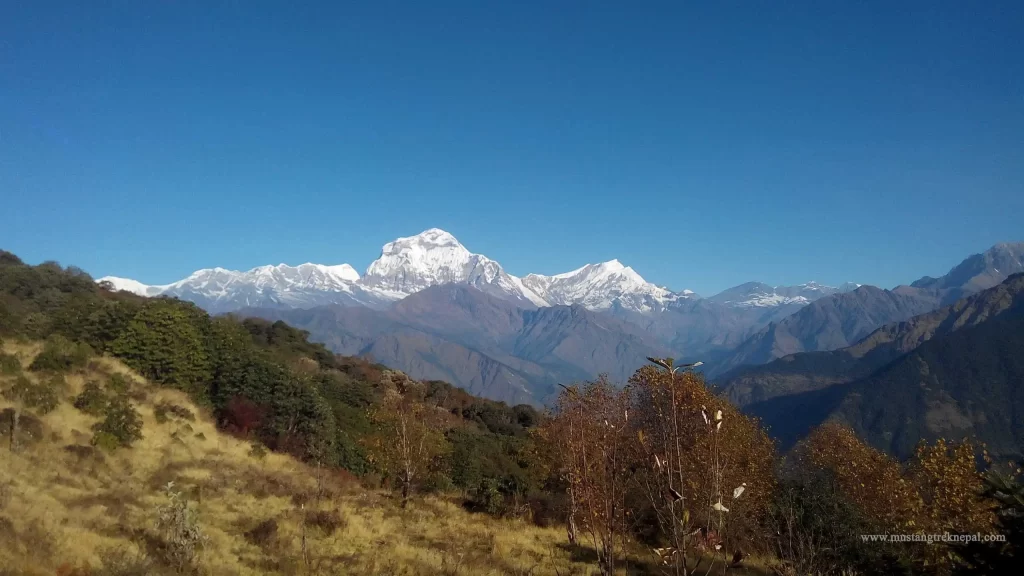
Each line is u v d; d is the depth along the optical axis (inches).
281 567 532.1
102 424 906.1
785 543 514.9
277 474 1009.5
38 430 796.6
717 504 239.0
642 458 289.9
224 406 1299.2
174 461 914.1
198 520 598.5
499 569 604.4
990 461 681.6
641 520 561.0
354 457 1376.7
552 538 805.2
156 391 1219.2
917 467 800.9
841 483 896.3
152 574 429.1
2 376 948.6
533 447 1301.7
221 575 477.1
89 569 418.9
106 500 626.5
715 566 535.2
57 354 1092.5
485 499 1034.1
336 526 710.5
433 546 690.8
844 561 559.8
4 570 378.6
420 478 1186.6
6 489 542.3
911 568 555.2
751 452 823.7
